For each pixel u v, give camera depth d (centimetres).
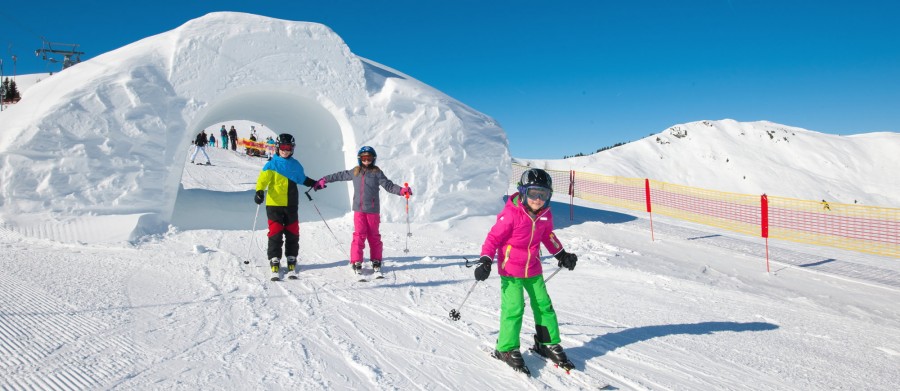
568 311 445
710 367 328
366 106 860
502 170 977
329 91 834
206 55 757
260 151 3084
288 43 816
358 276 526
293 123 1066
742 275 733
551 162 4894
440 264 612
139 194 692
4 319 340
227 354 305
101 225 650
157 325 352
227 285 471
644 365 325
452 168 902
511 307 308
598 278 592
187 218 808
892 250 1151
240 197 1115
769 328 426
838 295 638
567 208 1459
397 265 595
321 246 675
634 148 5503
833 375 327
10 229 618
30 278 451
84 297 406
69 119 670
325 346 328
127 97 702
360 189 541
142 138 702
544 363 317
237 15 811
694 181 4981
